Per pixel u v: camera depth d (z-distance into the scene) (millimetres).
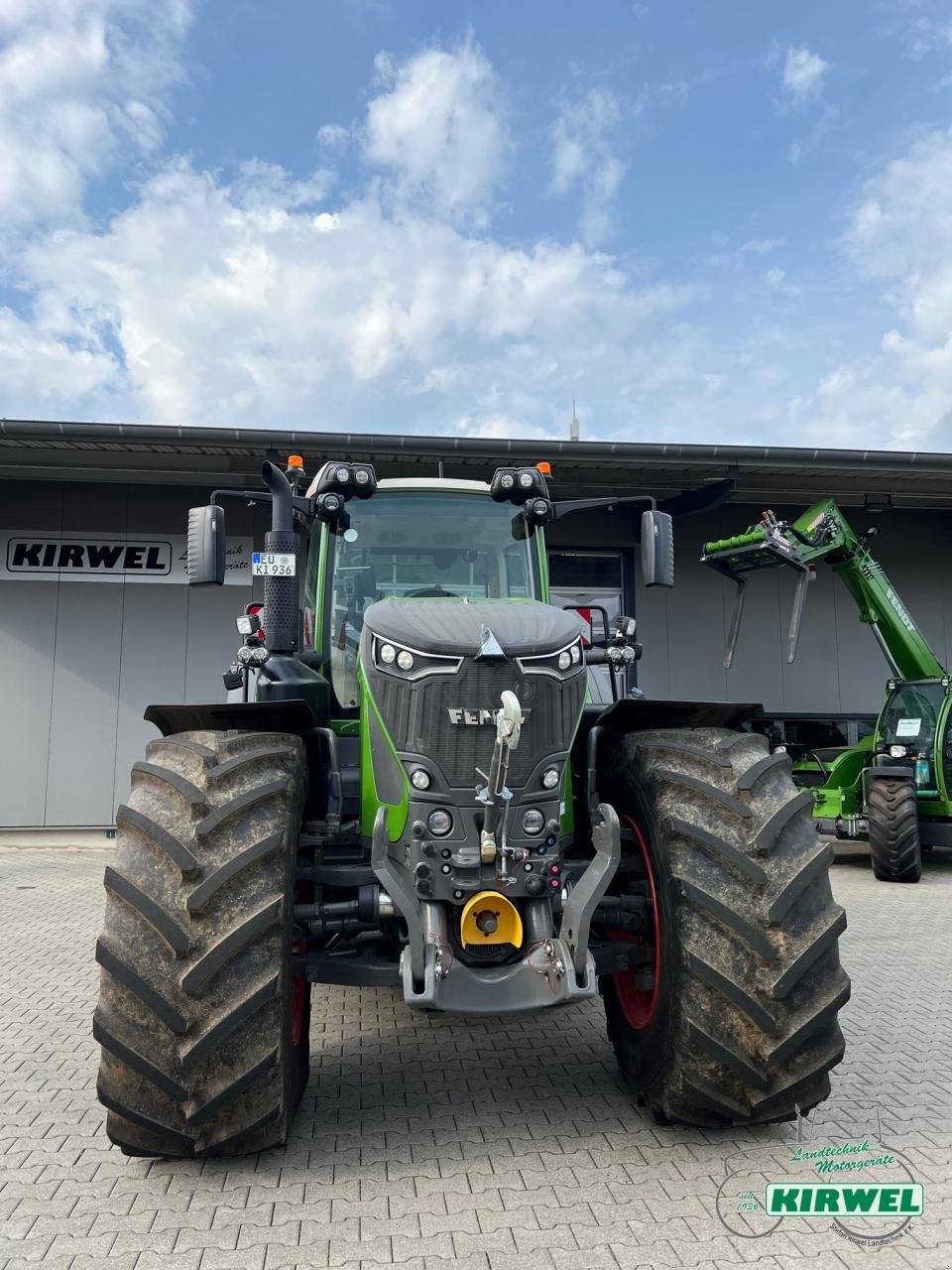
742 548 9023
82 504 11922
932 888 8477
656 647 12742
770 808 2906
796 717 13000
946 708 9391
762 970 2730
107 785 11625
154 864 2658
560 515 4148
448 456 10430
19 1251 2312
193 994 2512
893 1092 3355
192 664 11859
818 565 13328
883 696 13266
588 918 2781
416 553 4176
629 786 3318
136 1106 2529
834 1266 2246
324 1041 4082
